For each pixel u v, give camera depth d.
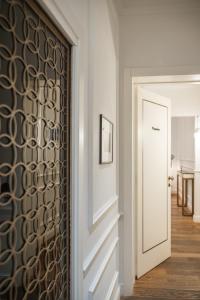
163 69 2.64
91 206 1.60
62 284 1.28
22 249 0.89
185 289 2.79
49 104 1.12
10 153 0.81
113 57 2.41
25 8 0.90
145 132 3.14
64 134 1.30
